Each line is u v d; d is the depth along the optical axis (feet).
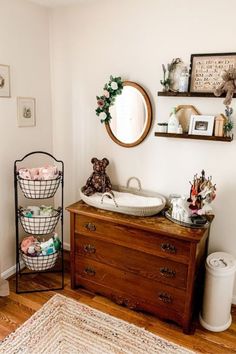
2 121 7.72
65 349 6.08
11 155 8.13
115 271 7.36
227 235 7.49
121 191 8.49
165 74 7.16
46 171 7.61
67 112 9.02
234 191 7.20
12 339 6.28
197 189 6.57
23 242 8.16
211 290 6.60
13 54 7.74
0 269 7.95
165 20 7.14
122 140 8.23
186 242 6.24
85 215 7.32
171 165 7.82
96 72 8.29
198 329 6.83
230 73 6.34
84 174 9.20
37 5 8.17
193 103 7.20
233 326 6.97
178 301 6.66
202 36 6.86
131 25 7.55
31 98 8.45
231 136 6.80
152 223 6.73
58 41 8.66
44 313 7.09
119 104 8.02
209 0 6.63
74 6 8.18
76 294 7.87
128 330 6.66
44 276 8.65
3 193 8.06
